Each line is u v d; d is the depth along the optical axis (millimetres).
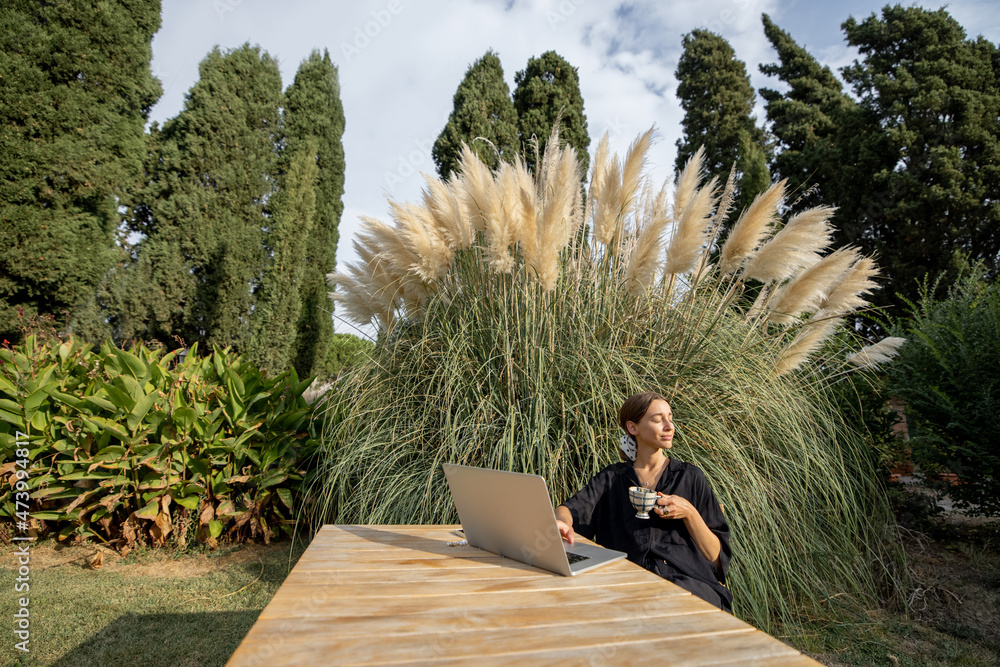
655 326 3904
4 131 7199
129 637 2541
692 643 967
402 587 1298
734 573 2691
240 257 9391
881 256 11930
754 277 4105
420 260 4191
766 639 989
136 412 3684
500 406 3543
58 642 2480
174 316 9109
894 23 13352
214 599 3008
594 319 3844
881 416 4176
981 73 12391
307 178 9086
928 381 3730
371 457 3582
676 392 3395
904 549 3574
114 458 3686
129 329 8625
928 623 2855
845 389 4223
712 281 4215
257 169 10180
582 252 4266
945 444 3596
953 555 3621
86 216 7945
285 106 11273
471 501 1685
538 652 918
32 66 7473
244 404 4020
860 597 3104
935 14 13039
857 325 6207
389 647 932
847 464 3738
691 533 1828
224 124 9922
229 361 4449
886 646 2600
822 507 3365
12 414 3834
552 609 1154
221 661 2342
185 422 3779
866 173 12445
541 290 3846
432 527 2053
